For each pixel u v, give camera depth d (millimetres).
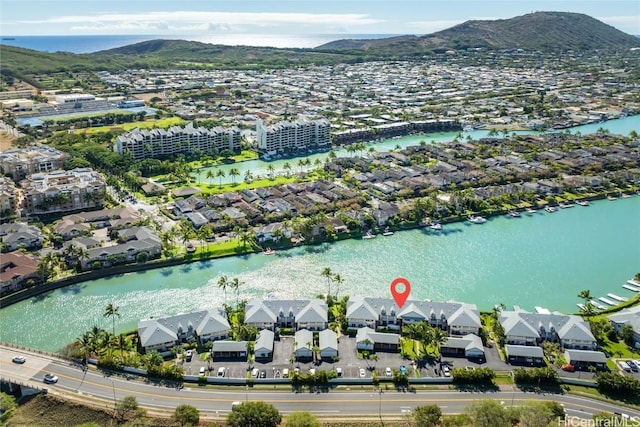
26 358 186875
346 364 186750
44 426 157750
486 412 150125
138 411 160750
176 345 195875
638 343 199625
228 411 164250
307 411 162875
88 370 181500
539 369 179250
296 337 196250
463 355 192250
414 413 158125
